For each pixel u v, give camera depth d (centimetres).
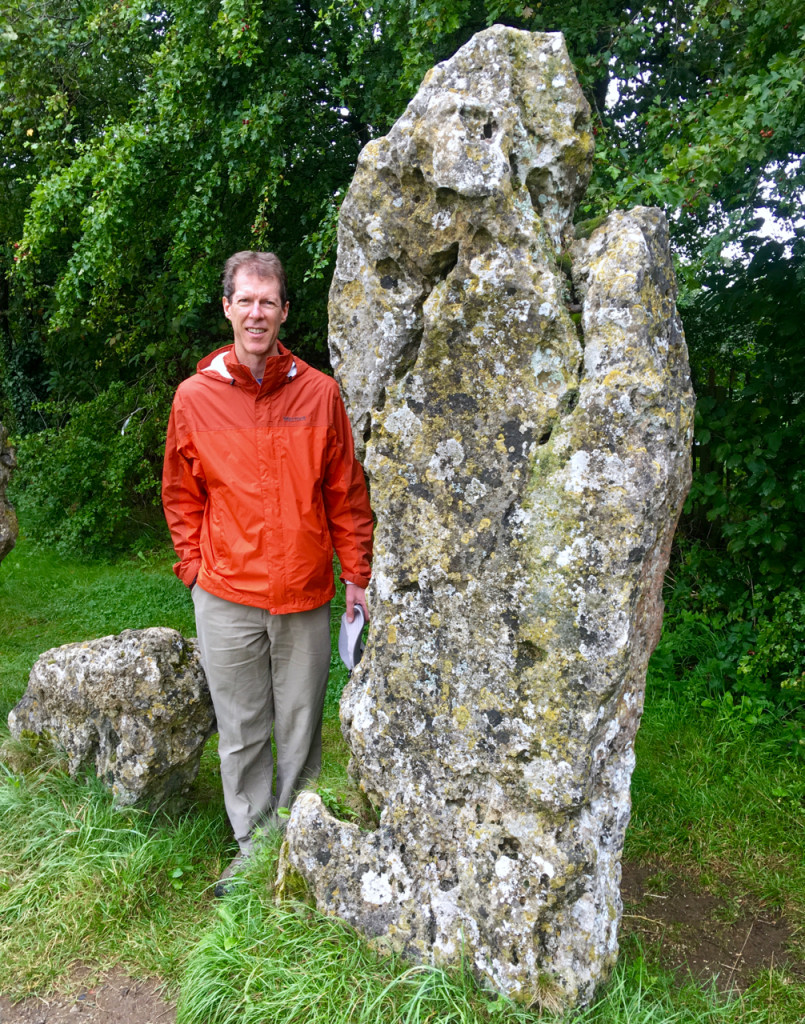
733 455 431
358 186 232
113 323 1064
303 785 310
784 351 437
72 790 320
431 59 489
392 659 237
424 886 233
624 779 232
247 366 278
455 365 223
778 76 336
